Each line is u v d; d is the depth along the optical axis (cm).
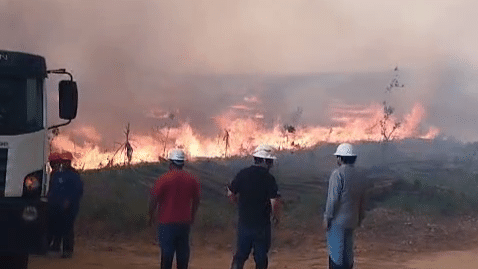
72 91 916
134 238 1380
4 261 938
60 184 1147
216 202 1683
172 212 884
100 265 1109
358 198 864
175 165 901
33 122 866
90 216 1455
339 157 875
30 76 873
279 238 1405
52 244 1170
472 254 1345
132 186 1730
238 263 902
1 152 834
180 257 901
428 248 1397
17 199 827
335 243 861
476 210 1747
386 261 1256
